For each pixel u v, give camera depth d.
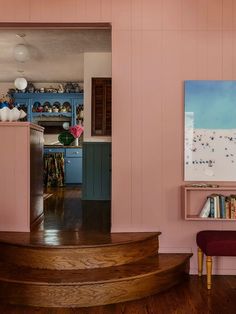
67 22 4.18
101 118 7.05
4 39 6.09
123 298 3.46
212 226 4.22
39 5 4.18
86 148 7.07
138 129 4.22
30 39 6.10
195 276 4.13
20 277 3.45
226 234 3.89
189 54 4.20
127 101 4.21
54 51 6.82
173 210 4.23
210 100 4.19
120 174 4.23
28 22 4.18
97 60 6.97
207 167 4.20
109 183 7.11
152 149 4.23
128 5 4.19
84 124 7.06
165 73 4.21
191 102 4.18
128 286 3.47
